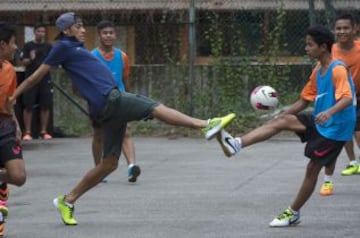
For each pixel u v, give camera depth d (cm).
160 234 1572
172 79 3456
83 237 1560
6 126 1569
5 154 1559
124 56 2280
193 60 3425
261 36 3456
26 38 3531
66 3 4378
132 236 1561
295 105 1659
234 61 3431
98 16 4322
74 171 2498
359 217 1705
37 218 1767
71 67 1672
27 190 2153
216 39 3447
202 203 1902
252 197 1967
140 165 2583
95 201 1953
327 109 1606
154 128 3416
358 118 2203
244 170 2425
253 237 1528
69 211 1683
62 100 3525
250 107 3397
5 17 4247
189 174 2372
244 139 1543
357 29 2183
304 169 2422
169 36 3678
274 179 2242
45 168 2564
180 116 1579
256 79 3416
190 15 3419
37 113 3353
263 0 3612
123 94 1617
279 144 3036
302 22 3466
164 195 2023
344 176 2253
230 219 1708
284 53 3441
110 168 1666
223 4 3509
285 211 1627
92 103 1644
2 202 1576
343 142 1580
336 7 3694
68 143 3195
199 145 3073
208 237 1537
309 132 1580
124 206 1883
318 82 1625
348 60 2144
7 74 1568
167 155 2808
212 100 3422
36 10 4281
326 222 1656
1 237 1560
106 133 1653
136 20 4141
